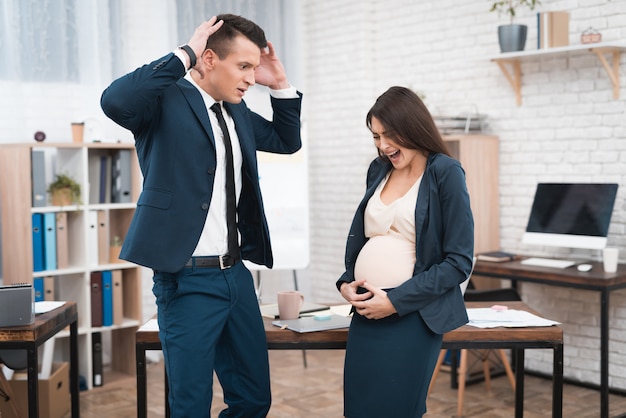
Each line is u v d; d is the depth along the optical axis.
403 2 5.77
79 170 4.75
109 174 4.96
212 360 2.49
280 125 2.79
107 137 5.14
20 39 4.80
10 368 3.77
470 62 5.34
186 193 2.40
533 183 5.02
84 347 4.80
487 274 4.55
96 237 4.81
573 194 4.68
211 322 2.47
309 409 4.30
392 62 5.89
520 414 3.51
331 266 6.30
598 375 4.75
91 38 5.04
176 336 2.45
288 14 6.16
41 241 4.61
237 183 2.58
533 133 5.00
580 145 4.76
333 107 6.23
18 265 4.53
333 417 4.16
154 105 2.38
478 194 5.04
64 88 4.96
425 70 5.64
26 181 4.48
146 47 5.36
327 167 6.31
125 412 4.28
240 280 2.58
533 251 5.03
